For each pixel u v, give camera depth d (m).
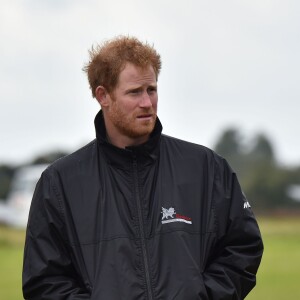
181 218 18.20
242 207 18.69
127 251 17.88
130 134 18.23
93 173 18.56
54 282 18.25
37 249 18.50
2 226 126.62
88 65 18.81
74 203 18.39
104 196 18.33
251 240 18.67
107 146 18.44
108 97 18.42
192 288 17.75
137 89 18.08
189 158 18.81
